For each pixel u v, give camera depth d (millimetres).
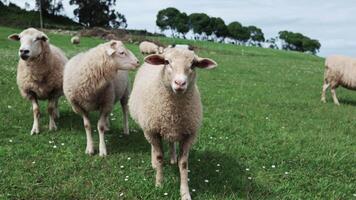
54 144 3018
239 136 3477
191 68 2158
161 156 2416
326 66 5629
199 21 38344
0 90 4551
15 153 2781
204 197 2312
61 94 3369
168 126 2291
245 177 2615
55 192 2260
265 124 3947
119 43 2859
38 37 3100
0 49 9461
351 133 3918
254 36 42688
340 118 4535
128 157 2816
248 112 4434
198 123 2340
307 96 5996
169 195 2314
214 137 3424
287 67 10781
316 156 3070
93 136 3242
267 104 5016
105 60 2799
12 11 29609
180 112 2262
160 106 2258
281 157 2998
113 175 2523
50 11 32656
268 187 2502
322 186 2564
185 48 2205
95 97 2855
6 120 3473
